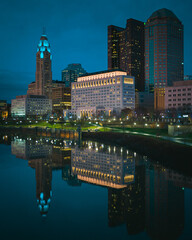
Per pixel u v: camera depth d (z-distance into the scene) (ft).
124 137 432.66
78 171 244.22
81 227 123.75
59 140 564.71
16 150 397.80
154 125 588.09
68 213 140.36
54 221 130.31
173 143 274.57
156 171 229.25
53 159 314.14
